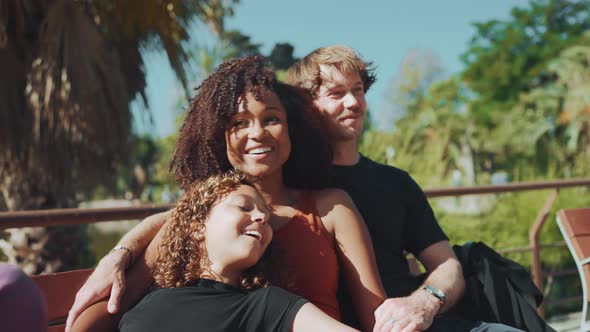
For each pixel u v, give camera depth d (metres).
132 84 6.29
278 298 1.39
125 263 1.59
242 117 1.71
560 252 5.74
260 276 1.50
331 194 1.77
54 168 5.35
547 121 37.75
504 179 9.45
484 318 1.85
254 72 1.75
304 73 2.06
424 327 1.57
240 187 1.54
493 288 1.83
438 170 5.91
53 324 1.63
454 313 1.87
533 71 40.16
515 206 5.77
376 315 1.60
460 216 5.45
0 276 0.88
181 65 6.33
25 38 5.41
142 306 1.43
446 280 1.80
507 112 39.84
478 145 40.44
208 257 1.48
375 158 4.48
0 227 2.03
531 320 1.79
